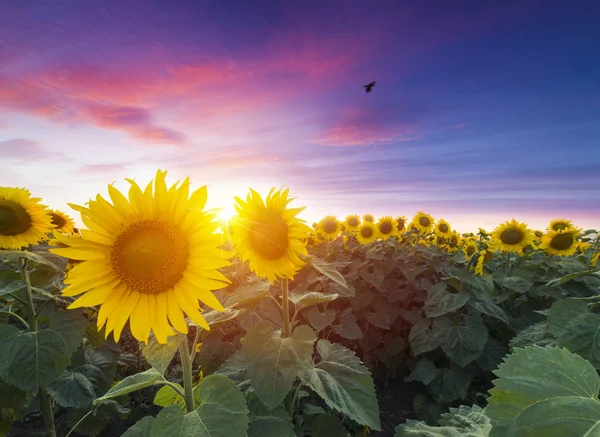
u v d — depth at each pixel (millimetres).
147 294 1901
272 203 2670
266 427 2355
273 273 2668
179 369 5328
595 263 6129
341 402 2354
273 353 2348
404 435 2332
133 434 2184
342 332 5254
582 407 1036
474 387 5355
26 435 4402
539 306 6004
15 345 3291
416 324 5582
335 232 8281
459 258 5867
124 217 1931
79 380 3904
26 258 3514
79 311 3717
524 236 6234
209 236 1852
